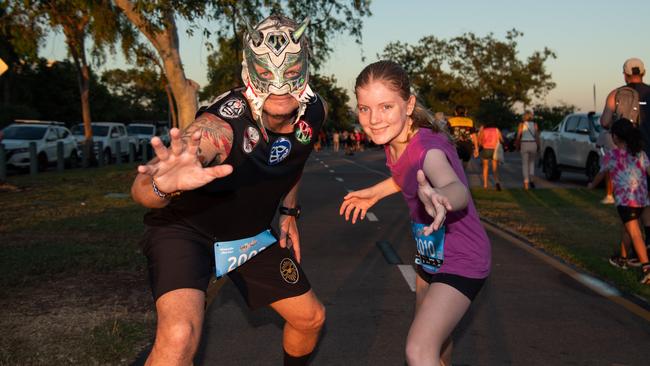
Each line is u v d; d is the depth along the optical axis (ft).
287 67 9.67
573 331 17.35
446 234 10.60
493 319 18.45
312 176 76.89
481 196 52.60
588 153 62.03
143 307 18.92
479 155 60.59
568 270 24.77
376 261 26.53
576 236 32.71
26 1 56.34
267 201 11.09
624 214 22.81
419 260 11.48
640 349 15.97
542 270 24.80
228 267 10.96
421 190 8.48
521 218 39.50
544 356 15.47
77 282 21.80
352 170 89.40
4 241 29.17
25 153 75.25
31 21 62.95
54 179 66.18
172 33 53.67
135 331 16.55
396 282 22.82
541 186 63.67
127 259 25.23
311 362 14.99
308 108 10.90
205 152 9.48
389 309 19.38
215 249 10.78
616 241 31.22
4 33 63.67
